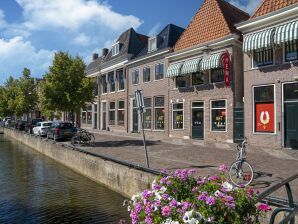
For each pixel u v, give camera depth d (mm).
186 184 3873
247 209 3311
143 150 16875
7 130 45875
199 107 20719
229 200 3254
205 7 21484
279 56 15477
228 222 3205
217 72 19531
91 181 13953
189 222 3059
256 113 16578
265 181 9125
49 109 22500
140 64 27141
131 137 24938
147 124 26109
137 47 30328
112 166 12375
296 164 11820
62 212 9719
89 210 9867
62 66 22391
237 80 18609
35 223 8820
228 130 18562
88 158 14766
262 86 16266
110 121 32906
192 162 12664
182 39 22547
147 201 3594
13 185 13289
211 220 3125
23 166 18016
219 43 19109
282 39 14750
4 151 25453
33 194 11836
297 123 14797
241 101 18750
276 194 7613
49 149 21656
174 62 22875
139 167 11188
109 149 17672
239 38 18672
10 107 46812
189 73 21266
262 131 16281
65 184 13422
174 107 22906
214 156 14148
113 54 32594
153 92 25219
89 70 37188
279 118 15422
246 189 3559
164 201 3527
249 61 16812
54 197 11406
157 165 12070
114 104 31953
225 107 18859
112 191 12180
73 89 22422
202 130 20484
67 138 24859
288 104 15180
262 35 15734
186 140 19719
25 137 31078
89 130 33719
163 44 24906
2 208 10180
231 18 20328
